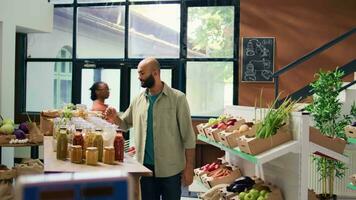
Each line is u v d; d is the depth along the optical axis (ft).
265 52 23.86
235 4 24.36
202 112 25.21
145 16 25.79
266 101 23.77
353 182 13.85
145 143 11.06
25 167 15.11
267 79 23.84
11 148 21.27
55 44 27.09
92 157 8.59
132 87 26.14
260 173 12.01
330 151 9.52
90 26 26.66
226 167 13.79
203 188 13.42
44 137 13.21
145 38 25.88
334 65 23.17
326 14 23.38
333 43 18.76
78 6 26.66
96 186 2.18
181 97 11.21
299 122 9.43
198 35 25.02
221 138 11.50
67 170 7.97
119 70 26.30
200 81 25.13
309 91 21.11
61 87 27.20
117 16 26.21
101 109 16.55
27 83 27.50
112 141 9.28
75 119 11.93
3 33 19.81
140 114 11.29
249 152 9.52
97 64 26.45
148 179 10.95
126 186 2.22
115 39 26.30
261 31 23.95
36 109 27.37
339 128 16.72
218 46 24.80
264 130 9.55
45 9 23.44
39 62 27.32
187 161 11.46
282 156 10.32
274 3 23.80
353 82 18.71
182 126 11.16
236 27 24.40
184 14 25.05
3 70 19.83
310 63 23.41
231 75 24.73
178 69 25.29
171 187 10.98
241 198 10.73
